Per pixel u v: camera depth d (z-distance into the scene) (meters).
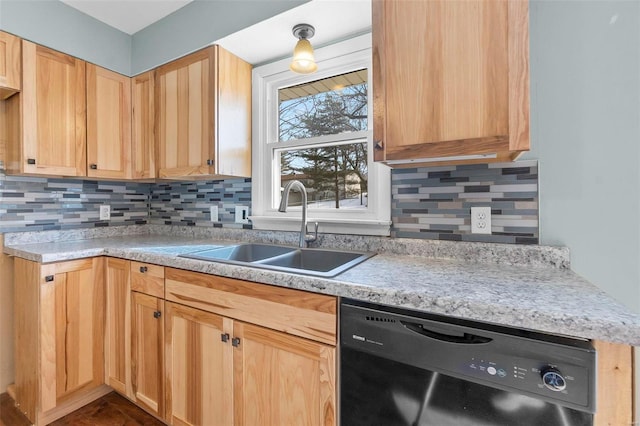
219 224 1.98
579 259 1.04
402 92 0.99
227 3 1.55
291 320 0.97
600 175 1.01
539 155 1.09
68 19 1.71
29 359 1.46
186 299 1.25
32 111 1.56
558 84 1.05
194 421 1.23
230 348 1.12
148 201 2.34
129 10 1.77
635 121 0.97
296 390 0.96
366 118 1.54
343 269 1.03
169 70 1.80
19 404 1.56
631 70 0.97
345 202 1.62
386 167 1.39
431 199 1.29
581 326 0.60
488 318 0.68
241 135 1.77
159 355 1.35
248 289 1.07
